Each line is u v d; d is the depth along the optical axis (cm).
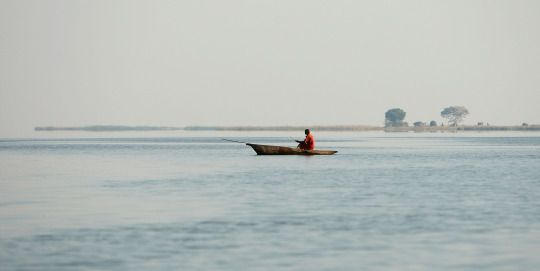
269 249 4106
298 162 12100
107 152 17262
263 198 6531
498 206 5888
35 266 3694
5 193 7094
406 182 8162
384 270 3600
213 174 9412
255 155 15025
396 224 4956
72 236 4516
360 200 6356
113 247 4162
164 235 4547
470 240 4353
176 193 7019
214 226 4891
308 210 5684
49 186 7850
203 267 3672
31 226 4906
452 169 10356
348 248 4128
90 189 7494
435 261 3794
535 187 7512
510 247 4141
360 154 15400
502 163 11919
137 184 8038
